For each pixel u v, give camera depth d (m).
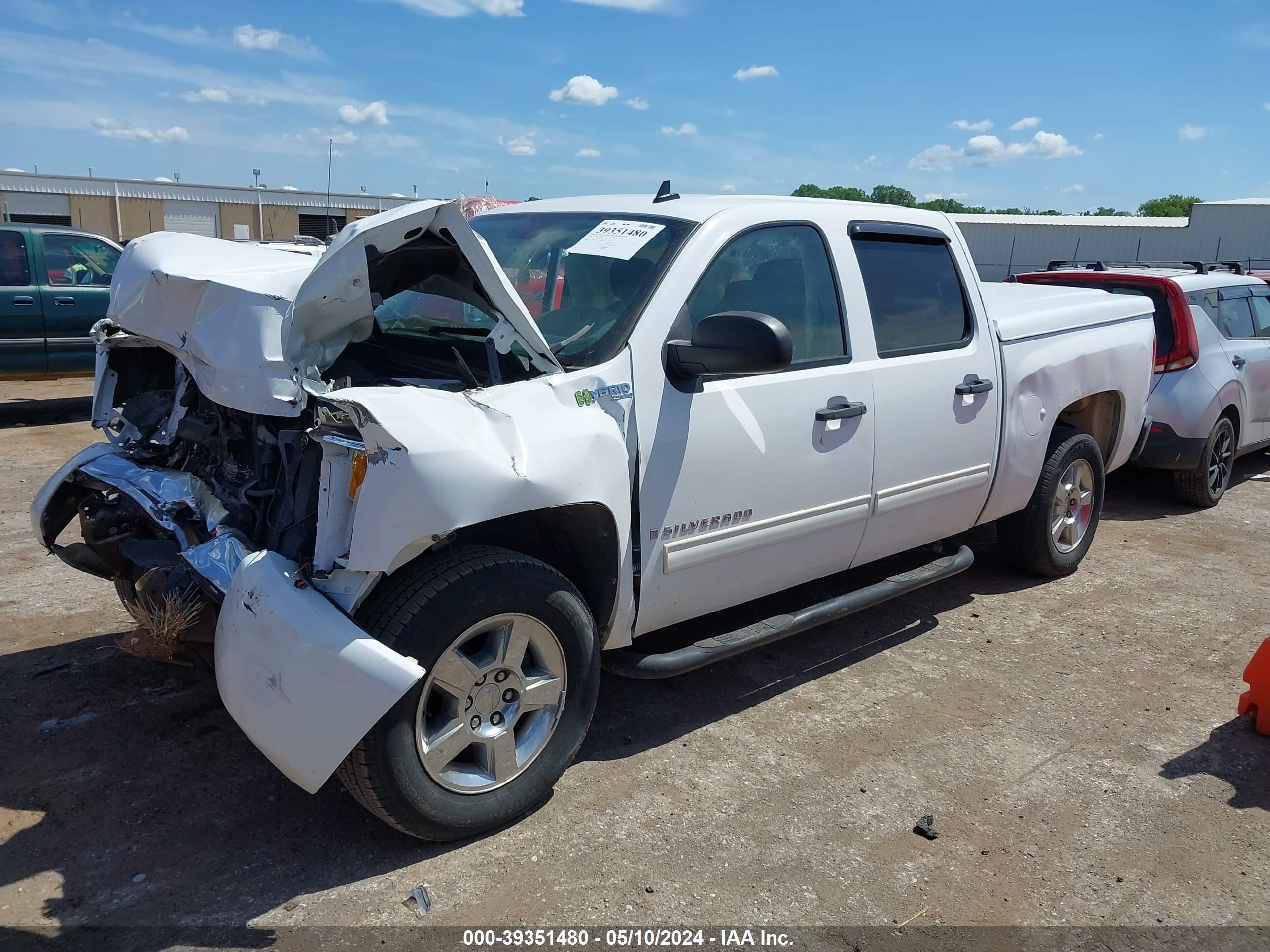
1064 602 5.26
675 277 3.38
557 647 3.03
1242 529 6.81
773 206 3.84
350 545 2.60
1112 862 3.01
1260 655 3.87
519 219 4.18
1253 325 7.87
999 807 3.29
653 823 3.12
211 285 3.02
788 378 3.67
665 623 3.54
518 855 2.92
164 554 3.14
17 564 5.25
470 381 3.14
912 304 4.30
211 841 2.94
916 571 4.44
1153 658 4.56
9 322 9.66
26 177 38.50
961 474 4.51
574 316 3.44
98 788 3.20
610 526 3.11
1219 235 37.28
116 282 3.35
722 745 3.64
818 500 3.82
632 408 3.19
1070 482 5.41
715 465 3.42
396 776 2.68
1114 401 5.66
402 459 2.55
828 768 3.50
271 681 2.58
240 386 2.94
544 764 3.07
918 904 2.78
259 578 2.67
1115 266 8.78
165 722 3.63
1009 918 2.74
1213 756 3.67
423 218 2.80
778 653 4.48
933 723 3.87
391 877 2.79
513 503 2.76
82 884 2.72
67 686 3.88
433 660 2.71
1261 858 3.05
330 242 3.57
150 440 3.79
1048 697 4.13
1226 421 7.21
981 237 40.81
